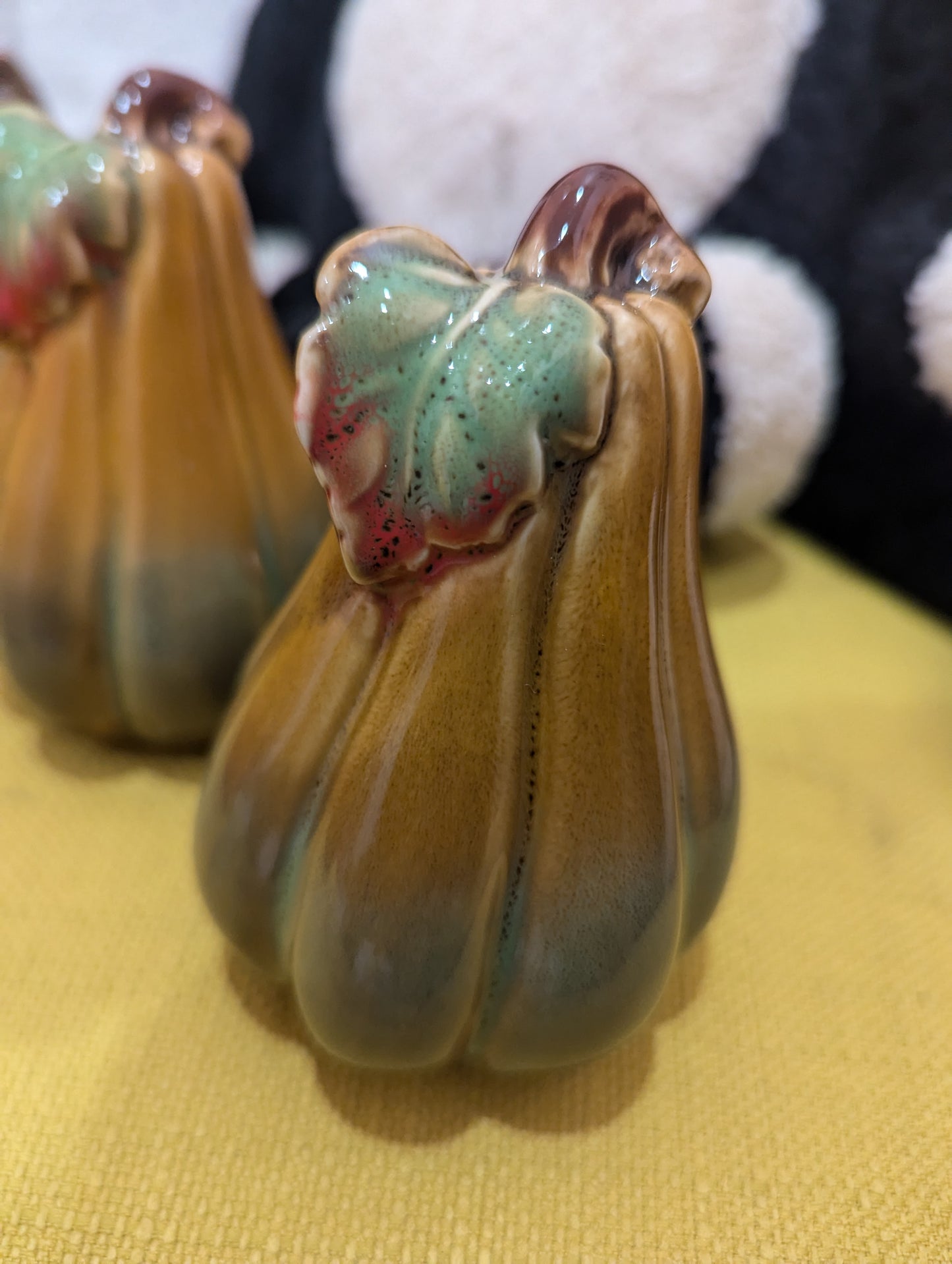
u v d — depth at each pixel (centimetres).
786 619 32
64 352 19
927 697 29
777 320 29
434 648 14
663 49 29
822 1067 18
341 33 33
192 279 19
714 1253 15
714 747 16
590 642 14
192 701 21
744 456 30
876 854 23
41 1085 16
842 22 29
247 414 21
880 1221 15
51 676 21
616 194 14
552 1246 15
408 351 13
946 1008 19
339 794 14
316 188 36
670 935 15
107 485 20
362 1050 15
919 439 32
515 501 13
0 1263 14
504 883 14
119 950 19
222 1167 15
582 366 12
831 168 30
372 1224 15
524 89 30
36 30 41
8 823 21
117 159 18
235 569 21
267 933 16
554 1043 15
